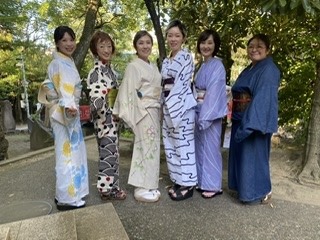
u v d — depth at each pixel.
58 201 2.45
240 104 2.61
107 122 2.58
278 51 3.48
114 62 8.59
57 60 2.34
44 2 8.29
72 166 2.43
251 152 2.48
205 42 2.63
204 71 2.64
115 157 2.64
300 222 2.21
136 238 2.01
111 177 2.63
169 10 4.08
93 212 1.49
